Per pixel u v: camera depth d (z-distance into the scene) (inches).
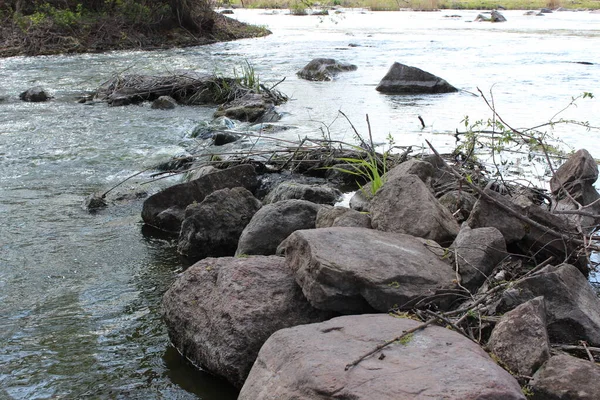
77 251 253.3
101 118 495.5
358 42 1037.2
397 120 465.7
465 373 127.3
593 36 1075.3
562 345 160.4
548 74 670.5
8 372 172.4
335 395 125.0
